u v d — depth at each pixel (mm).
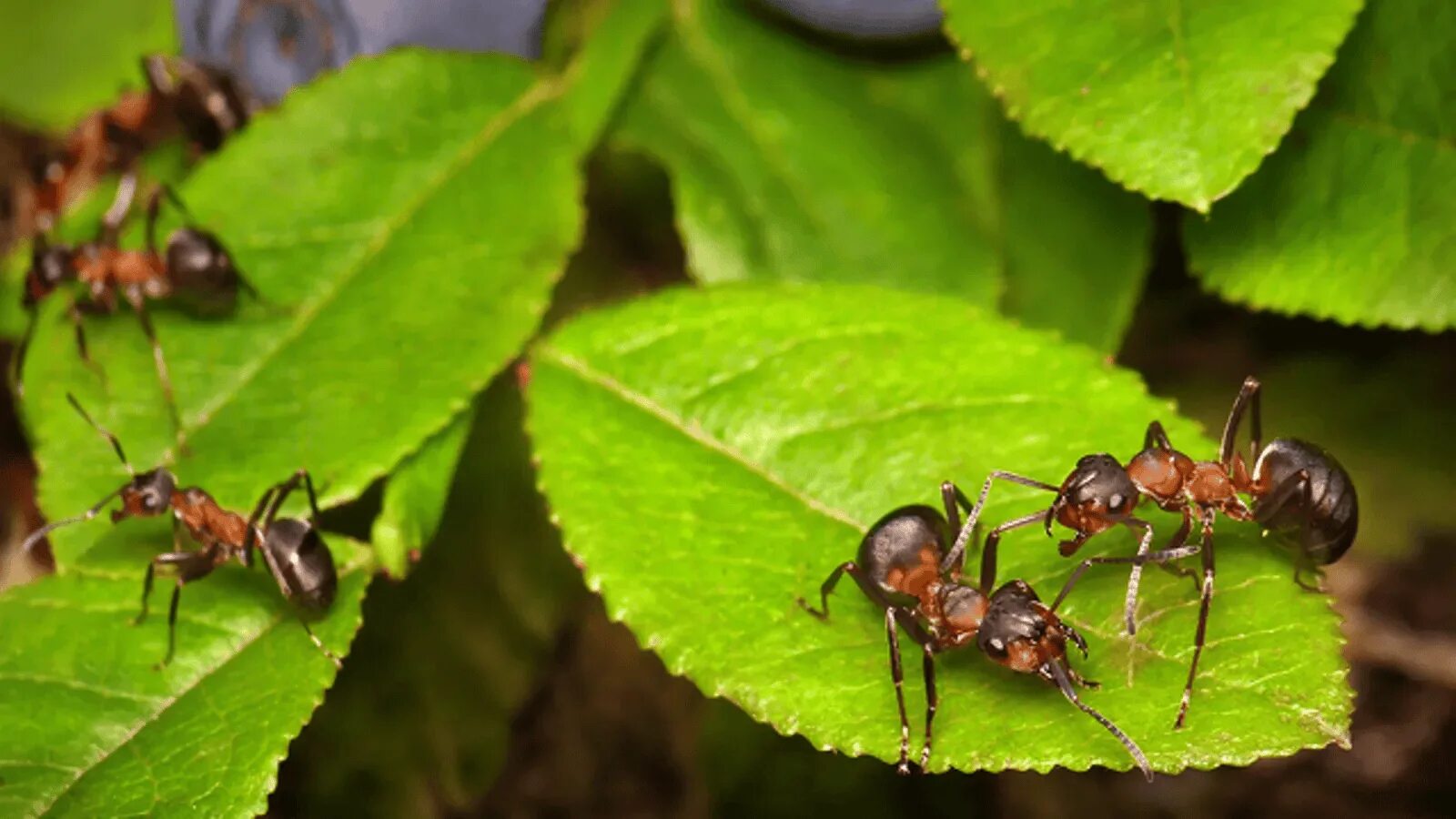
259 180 101
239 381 97
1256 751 83
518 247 100
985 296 101
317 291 99
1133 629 86
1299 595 86
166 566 93
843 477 92
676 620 89
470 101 103
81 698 90
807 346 94
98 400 97
